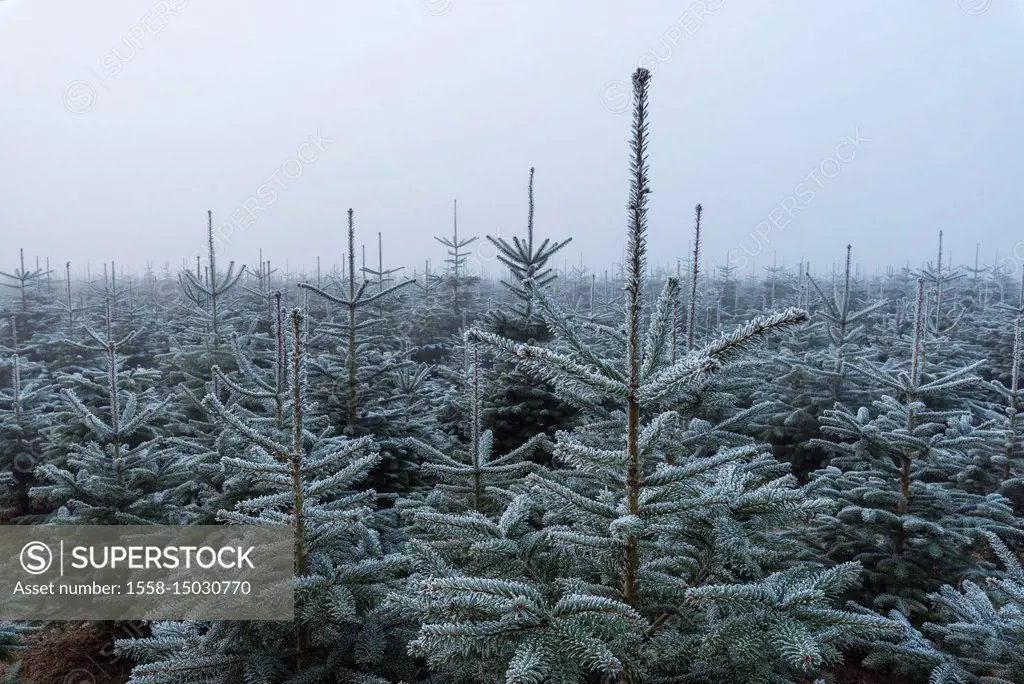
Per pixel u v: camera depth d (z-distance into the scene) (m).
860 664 5.68
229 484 5.81
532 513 4.41
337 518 4.05
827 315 12.63
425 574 3.73
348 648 4.30
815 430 10.39
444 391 11.91
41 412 10.42
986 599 4.86
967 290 23.58
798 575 3.26
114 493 6.14
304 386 4.18
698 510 3.14
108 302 9.77
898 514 6.33
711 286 29.09
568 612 2.85
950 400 10.21
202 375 11.48
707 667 3.22
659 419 3.17
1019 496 7.68
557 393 5.34
